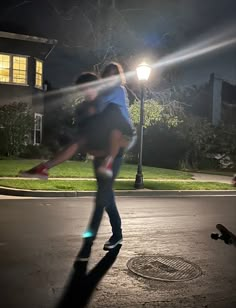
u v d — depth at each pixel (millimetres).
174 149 23219
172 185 13539
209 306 3797
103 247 5547
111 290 4078
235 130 24062
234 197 12242
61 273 4512
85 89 4805
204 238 6457
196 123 23109
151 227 7141
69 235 6227
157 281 4371
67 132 23422
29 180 12406
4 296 3854
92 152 4816
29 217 7582
